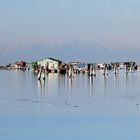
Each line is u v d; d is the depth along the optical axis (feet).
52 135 178.09
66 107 268.82
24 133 181.37
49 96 354.95
